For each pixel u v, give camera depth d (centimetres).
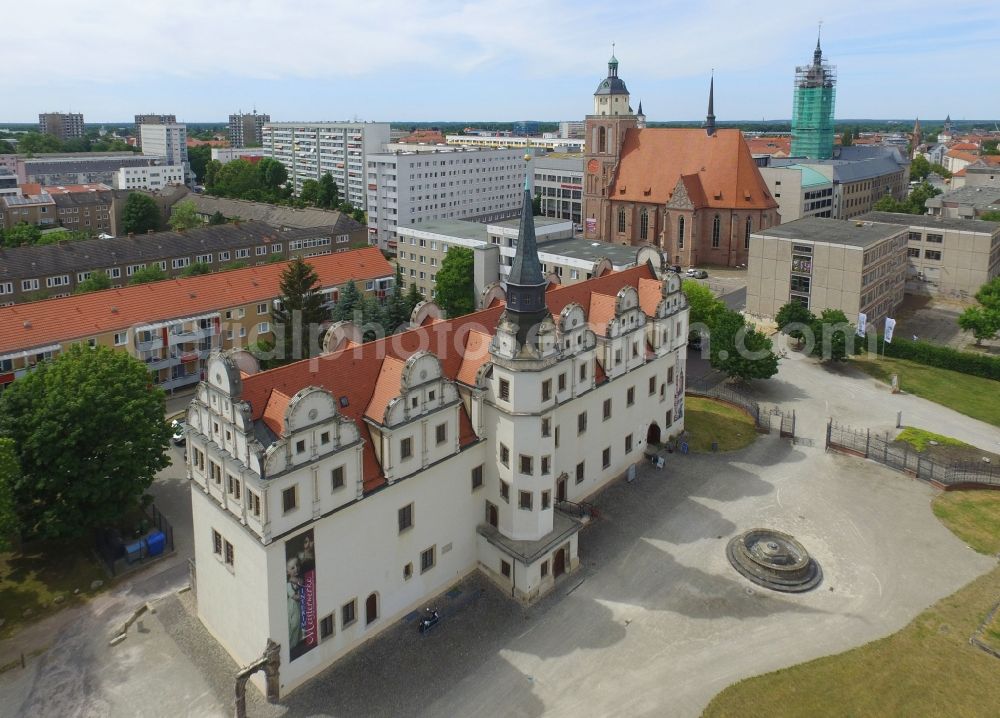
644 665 4788
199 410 4591
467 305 11575
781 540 6047
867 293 11431
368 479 4750
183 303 9494
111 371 6022
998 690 4562
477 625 5125
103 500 5709
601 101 17688
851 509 6581
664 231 16888
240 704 4253
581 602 5362
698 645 4959
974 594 5456
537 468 5288
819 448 7706
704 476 7075
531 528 5400
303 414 4238
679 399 7694
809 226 12850
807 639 5012
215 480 4581
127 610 5253
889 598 5422
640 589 5500
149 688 4569
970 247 13262
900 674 4694
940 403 9025
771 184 19162
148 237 14212
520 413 5181
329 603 4634
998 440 8031
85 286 11825
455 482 5331
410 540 5078
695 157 17000
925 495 6831
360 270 11569
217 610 4869
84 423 5600
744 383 9519
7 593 5416
